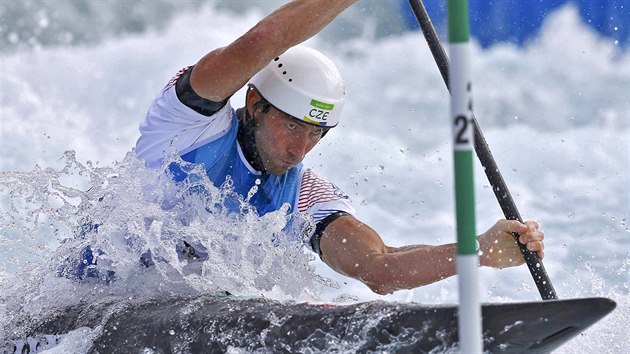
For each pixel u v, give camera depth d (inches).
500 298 732.7
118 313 538.9
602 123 1369.3
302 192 595.2
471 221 368.2
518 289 770.2
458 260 370.3
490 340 409.1
